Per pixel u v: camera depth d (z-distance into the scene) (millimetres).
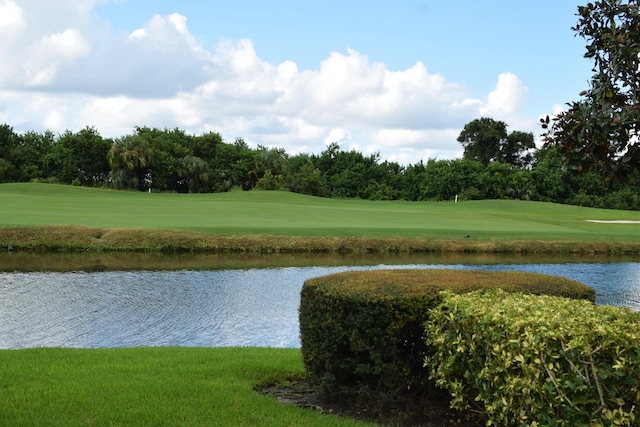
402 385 5691
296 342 10938
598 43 4668
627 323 4164
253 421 5277
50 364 7203
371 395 5812
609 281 19391
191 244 25125
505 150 103000
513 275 6539
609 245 28219
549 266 22812
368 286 5840
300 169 89812
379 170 91562
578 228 36875
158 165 85125
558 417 4141
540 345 4145
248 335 11422
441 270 6883
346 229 29078
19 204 39438
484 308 4875
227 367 7238
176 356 7902
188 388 6176
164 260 22094
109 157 82312
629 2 4434
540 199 81438
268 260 22766
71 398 5738
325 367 6074
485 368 4672
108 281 17188
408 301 5559
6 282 16719
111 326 11930
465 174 85438
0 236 24422
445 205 64125
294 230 27953
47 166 84062
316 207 47969
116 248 24375
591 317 4371
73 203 42375
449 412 5672
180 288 16250
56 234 24906
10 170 80438
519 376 4410
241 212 39562
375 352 5676
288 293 15742
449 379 5262
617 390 3916
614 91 4445
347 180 89562
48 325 11922
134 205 42938
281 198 61844
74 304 13930
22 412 5336
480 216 44969
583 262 24328
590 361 3949
